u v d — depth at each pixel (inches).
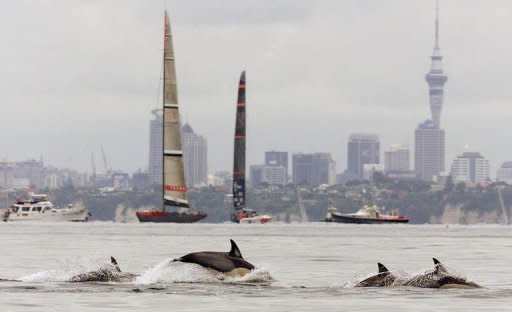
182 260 7180.1
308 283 7613.2
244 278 7052.2
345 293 6486.2
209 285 6845.5
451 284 6717.5
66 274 7317.9
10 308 5733.3
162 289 6643.7
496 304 5925.2
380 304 5930.1
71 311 5625.0
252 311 5659.5
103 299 6161.4
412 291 6560.0
